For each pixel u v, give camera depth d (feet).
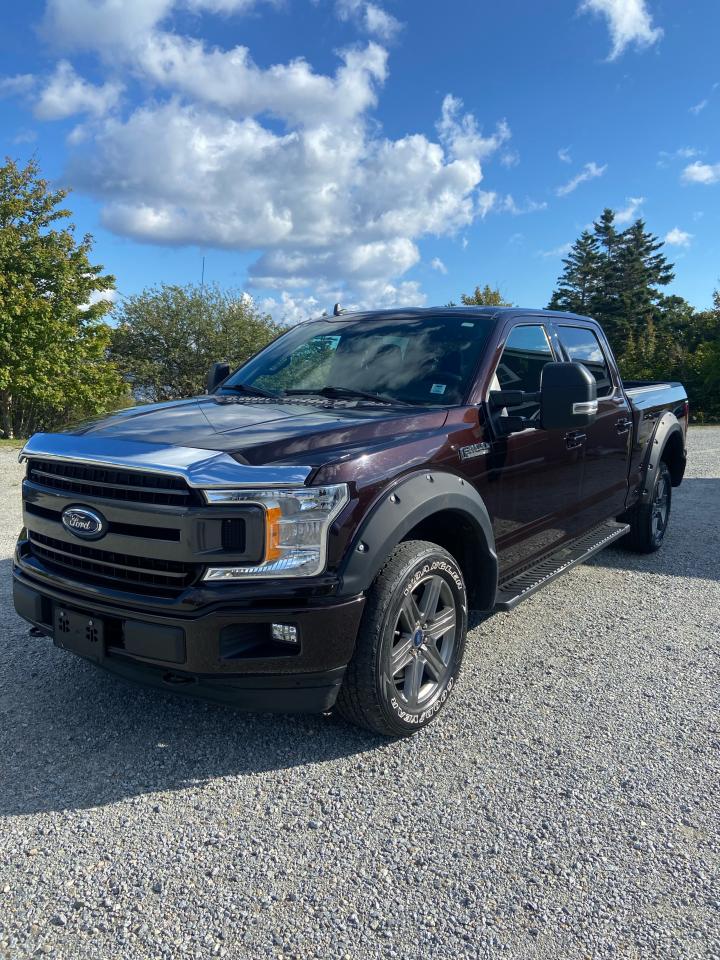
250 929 6.72
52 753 9.67
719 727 10.51
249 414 10.75
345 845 7.90
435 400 11.74
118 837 8.00
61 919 6.80
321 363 13.41
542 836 8.06
